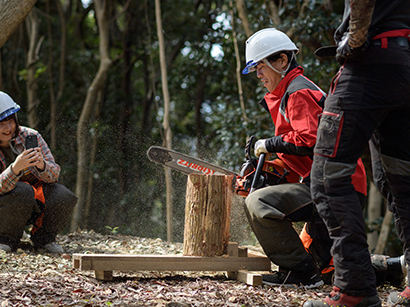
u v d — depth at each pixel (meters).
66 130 12.06
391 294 2.34
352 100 1.94
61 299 2.24
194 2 12.93
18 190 3.44
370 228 8.57
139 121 13.17
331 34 6.75
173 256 2.74
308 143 2.51
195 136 12.68
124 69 13.03
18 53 12.30
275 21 7.18
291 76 2.72
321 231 2.75
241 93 7.09
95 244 4.11
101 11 10.09
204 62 9.83
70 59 13.30
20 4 3.47
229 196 2.90
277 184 2.91
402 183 2.20
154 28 12.67
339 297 1.99
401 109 2.05
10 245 3.57
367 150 5.71
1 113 3.43
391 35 1.94
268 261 2.91
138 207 10.12
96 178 10.71
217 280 2.89
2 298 2.21
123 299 2.28
